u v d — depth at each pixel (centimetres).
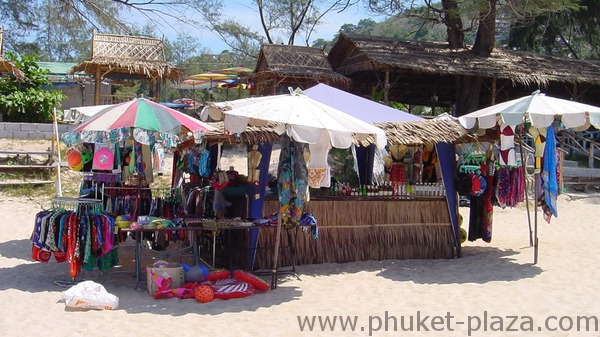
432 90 2422
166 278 699
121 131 794
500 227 1283
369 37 2042
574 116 785
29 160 1436
